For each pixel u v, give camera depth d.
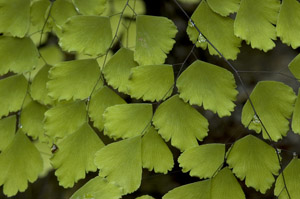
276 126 0.32
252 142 0.32
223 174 0.32
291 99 0.32
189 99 0.31
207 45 0.32
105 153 0.32
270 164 0.32
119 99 0.32
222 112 0.31
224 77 0.31
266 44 0.31
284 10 0.31
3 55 0.32
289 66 0.32
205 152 0.32
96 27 0.31
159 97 0.32
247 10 0.31
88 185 0.32
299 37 0.31
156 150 0.32
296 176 0.32
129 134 0.32
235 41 0.32
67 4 0.32
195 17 0.32
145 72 0.31
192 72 0.31
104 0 0.32
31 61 0.32
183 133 0.32
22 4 0.32
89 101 0.32
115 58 0.32
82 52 0.31
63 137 0.32
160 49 0.32
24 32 0.32
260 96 0.32
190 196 0.32
